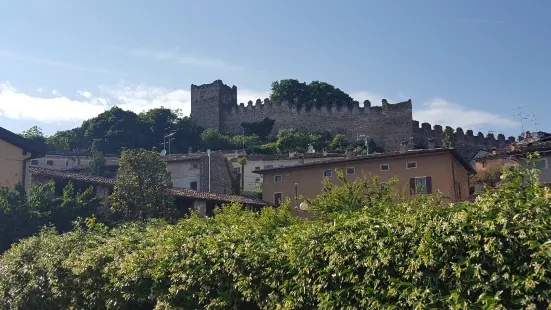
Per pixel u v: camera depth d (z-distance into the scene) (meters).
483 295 5.89
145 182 29.84
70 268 12.18
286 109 109.19
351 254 7.22
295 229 8.72
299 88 114.12
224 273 9.00
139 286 10.53
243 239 9.03
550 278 5.66
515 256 5.95
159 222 14.60
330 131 105.06
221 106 114.19
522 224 5.98
